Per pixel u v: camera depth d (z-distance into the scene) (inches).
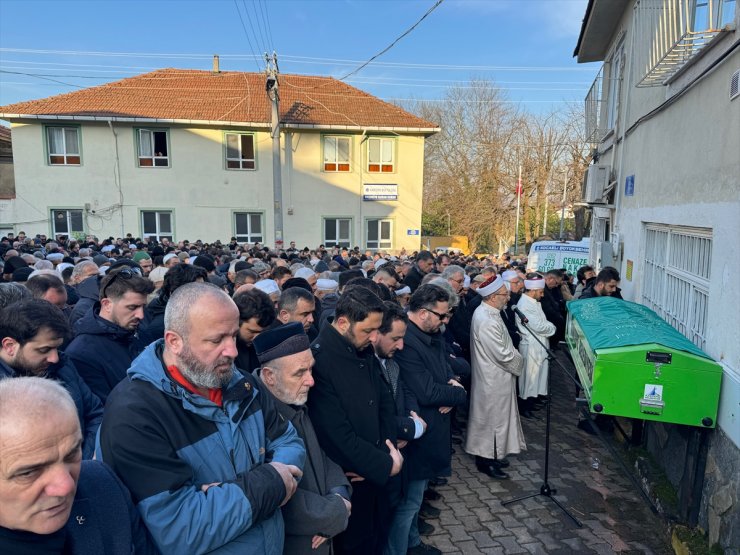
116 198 712.4
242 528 61.2
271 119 712.4
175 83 798.5
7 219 695.1
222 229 743.7
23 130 687.1
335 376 93.4
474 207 1247.5
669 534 131.0
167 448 61.0
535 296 226.1
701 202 143.6
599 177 308.3
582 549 130.8
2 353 78.9
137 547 57.7
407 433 111.1
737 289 114.3
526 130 1207.6
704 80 144.3
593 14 299.7
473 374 170.4
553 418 228.1
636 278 232.4
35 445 44.1
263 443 71.8
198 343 63.1
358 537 99.7
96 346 104.3
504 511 148.8
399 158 778.8
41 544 47.2
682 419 120.6
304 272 201.9
